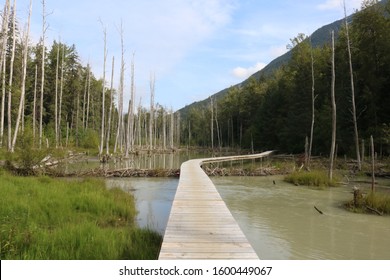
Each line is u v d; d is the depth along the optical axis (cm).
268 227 1022
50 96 4728
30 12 2447
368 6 3080
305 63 4253
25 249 660
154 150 6066
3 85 2536
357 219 1122
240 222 1080
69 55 5012
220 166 3159
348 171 2345
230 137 7794
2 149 2309
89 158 3509
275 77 6400
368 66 3138
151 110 5503
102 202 1145
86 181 1642
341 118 3350
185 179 1591
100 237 748
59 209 1048
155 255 714
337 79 3628
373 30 3088
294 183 1938
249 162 3644
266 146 5553
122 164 3088
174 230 743
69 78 5059
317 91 4019
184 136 10681
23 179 1495
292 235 943
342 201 1416
